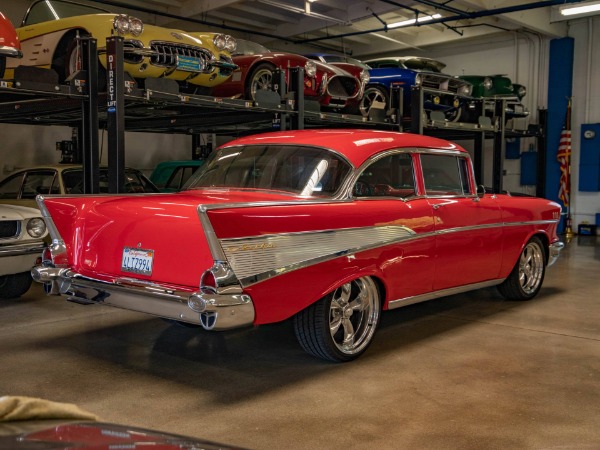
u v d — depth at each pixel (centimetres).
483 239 483
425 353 401
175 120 846
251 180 406
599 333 455
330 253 350
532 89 1451
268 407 305
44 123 880
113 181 554
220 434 272
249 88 755
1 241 512
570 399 319
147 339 431
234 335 445
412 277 414
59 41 608
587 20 1361
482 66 1547
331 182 381
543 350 409
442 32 1501
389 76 928
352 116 811
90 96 554
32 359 382
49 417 95
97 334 443
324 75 771
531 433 276
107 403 309
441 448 259
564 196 1372
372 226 380
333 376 354
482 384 341
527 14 1280
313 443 263
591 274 747
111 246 349
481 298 587
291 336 444
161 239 325
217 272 294
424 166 437
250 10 1313
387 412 299
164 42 601
